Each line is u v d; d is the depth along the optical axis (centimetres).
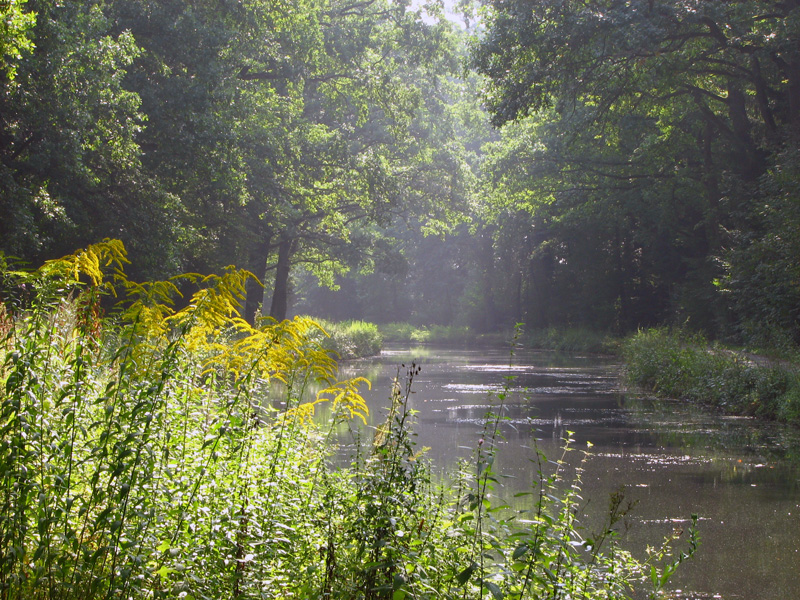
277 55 3250
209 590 374
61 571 350
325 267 5572
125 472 384
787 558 750
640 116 3719
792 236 2666
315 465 564
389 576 388
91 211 2338
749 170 3491
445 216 5203
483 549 444
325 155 3691
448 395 2312
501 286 7675
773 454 1338
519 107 2894
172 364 417
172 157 2497
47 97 1914
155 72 2531
